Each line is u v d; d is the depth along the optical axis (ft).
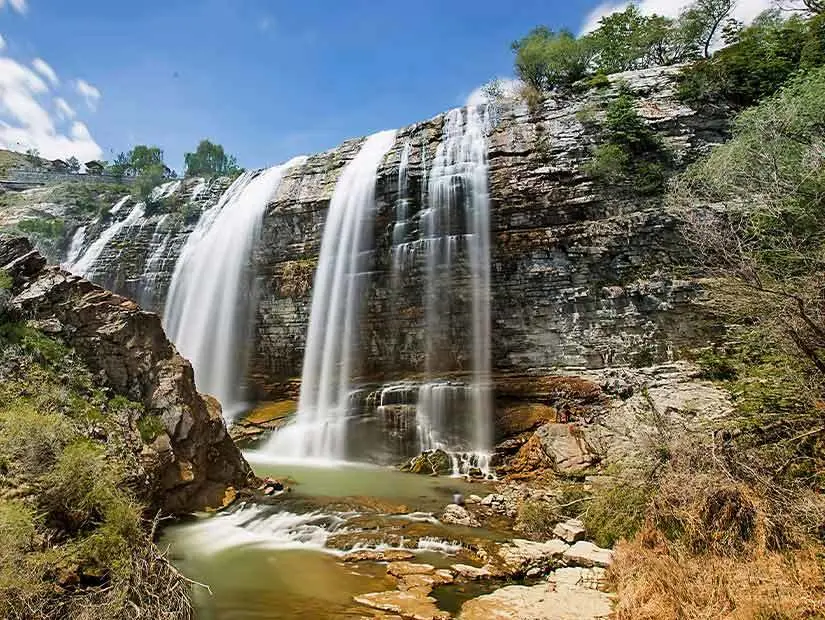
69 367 30.32
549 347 60.59
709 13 92.27
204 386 81.56
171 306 90.74
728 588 19.65
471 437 56.70
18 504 18.97
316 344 75.15
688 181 44.73
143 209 106.32
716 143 60.49
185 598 20.72
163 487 31.07
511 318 63.52
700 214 39.17
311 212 81.56
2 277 31.71
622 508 28.76
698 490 24.98
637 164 62.13
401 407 59.11
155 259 96.32
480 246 66.80
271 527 31.78
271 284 81.20
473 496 40.50
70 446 22.98
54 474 20.84
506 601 22.09
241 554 27.78
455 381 62.13
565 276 61.26
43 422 22.89
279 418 68.74
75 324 32.42
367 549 28.81
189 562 26.37
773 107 39.24
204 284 87.20
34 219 109.60
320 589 23.68
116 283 96.53
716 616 18.48
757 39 66.95
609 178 62.54
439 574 25.22
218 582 24.22
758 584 19.52
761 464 25.48
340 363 72.64
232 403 79.10
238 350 80.94
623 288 57.16
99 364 32.17
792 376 27.07
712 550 23.08
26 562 17.15
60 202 117.19
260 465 53.62
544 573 25.73
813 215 29.53
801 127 35.09
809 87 38.99
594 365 57.31
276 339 78.84
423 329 68.64
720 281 29.12
